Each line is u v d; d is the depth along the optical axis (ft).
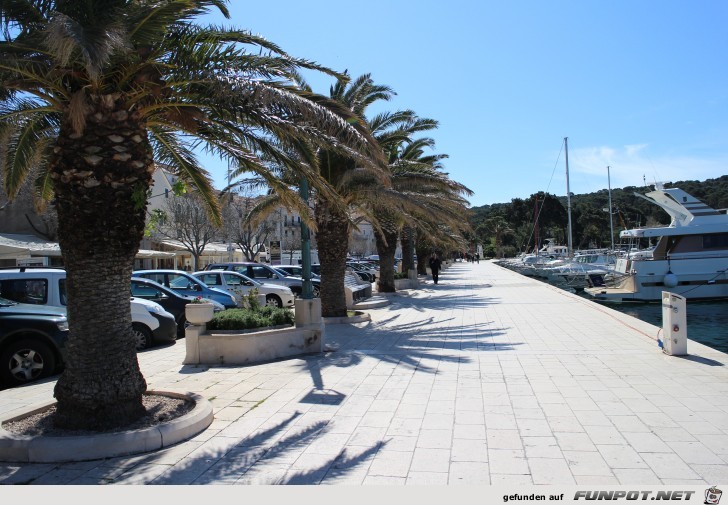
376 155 23.67
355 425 18.78
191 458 15.92
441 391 23.24
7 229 97.76
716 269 89.61
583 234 339.98
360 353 32.94
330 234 49.85
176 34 19.57
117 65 17.31
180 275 51.16
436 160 86.53
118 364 18.08
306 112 18.88
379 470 14.73
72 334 17.97
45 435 16.88
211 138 23.50
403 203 51.16
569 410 19.86
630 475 13.97
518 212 387.75
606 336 37.35
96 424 17.48
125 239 18.15
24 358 27.73
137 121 18.39
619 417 18.81
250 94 18.39
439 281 121.49
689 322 72.54
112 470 15.10
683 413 19.06
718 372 25.14
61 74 16.87
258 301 37.52
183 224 120.78
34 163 26.43
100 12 17.60
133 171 18.04
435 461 15.29
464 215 80.59
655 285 90.79
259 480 14.23
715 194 239.30
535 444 16.43
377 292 85.87
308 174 23.62
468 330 42.50
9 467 15.44
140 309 36.99
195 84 19.61
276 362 30.63
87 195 17.37
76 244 17.61
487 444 16.55
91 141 17.29
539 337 37.70
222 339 30.53
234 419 19.75
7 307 28.99
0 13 16.52
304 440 17.31
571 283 127.44
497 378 25.40
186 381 26.13
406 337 39.50
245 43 21.12
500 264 263.49
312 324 33.45
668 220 308.19
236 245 185.37
